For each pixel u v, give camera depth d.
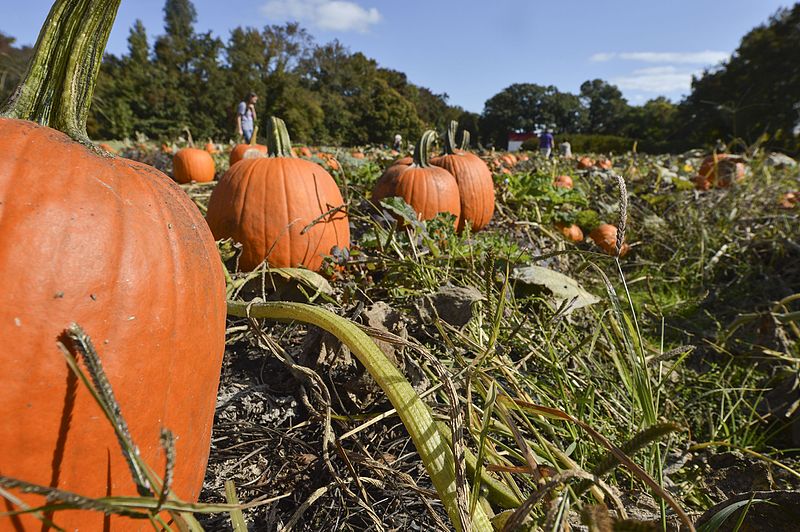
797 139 12.49
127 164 1.09
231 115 47.06
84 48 1.06
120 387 0.88
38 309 0.81
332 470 1.45
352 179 5.90
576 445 1.55
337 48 62.50
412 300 2.46
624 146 35.75
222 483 1.50
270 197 2.77
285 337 2.21
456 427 1.16
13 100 1.03
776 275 3.96
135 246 0.94
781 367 2.30
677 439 1.86
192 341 1.04
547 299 2.67
